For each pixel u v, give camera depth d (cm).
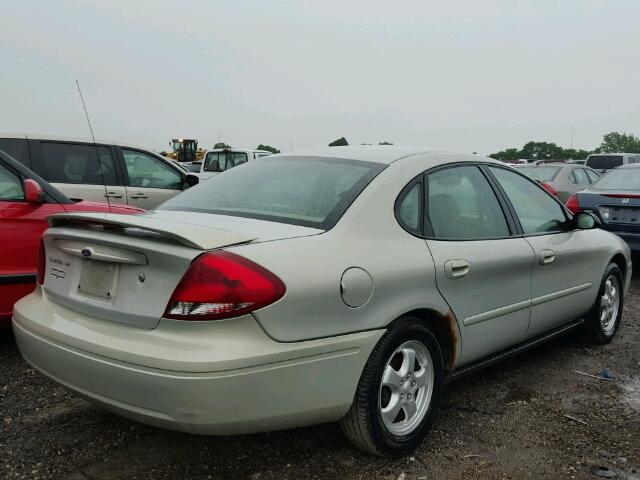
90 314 264
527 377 418
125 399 242
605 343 494
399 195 312
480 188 372
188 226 255
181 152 2856
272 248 253
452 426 337
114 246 256
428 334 305
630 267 533
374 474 283
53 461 289
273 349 238
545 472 289
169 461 292
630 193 749
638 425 343
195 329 232
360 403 274
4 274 430
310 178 325
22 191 454
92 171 764
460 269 322
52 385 382
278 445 309
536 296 391
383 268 281
